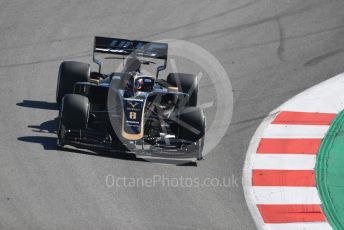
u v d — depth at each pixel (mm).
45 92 56781
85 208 41000
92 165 45906
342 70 65125
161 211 41688
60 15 71562
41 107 53969
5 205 40281
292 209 43812
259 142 51938
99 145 46750
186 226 40344
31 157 46000
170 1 76250
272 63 65625
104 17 71750
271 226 41688
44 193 42094
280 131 53719
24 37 66500
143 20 71562
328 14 75375
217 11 74562
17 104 54062
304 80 62875
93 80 51125
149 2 75688
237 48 67812
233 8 75438
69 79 52000
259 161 49344
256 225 41594
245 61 65625
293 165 49094
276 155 50281
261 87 61125
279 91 60594
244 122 54969
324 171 48594
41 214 39781
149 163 47312
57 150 47250
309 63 66062
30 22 69625
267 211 43312
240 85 61281
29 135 49188
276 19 73688
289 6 76500
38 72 60156
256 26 72062
